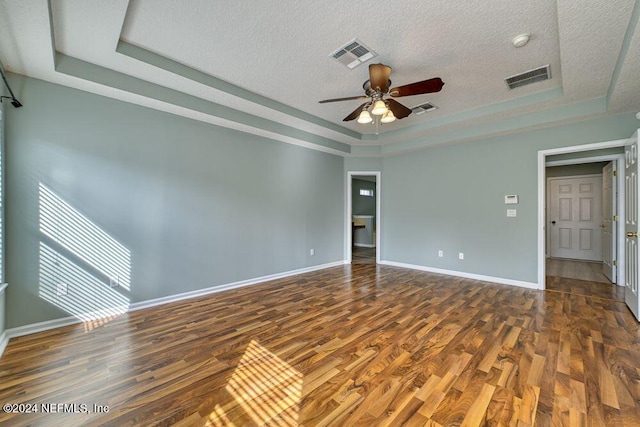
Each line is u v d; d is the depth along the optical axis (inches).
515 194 170.2
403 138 203.8
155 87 121.1
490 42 96.9
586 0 71.7
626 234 132.5
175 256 140.3
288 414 62.6
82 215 114.1
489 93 138.9
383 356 86.5
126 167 125.0
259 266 177.3
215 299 142.7
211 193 153.9
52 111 107.2
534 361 82.9
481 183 184.1
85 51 97.1
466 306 131.3
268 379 75.3
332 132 190.2
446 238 200.5
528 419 60.1
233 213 163.9
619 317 116.0
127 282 125.4
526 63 110.6
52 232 107.8
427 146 202.1
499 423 59.1
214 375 77.1
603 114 137.2
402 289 160.4
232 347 92.7
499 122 165.0
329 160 226.5
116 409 63.8
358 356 86.7
